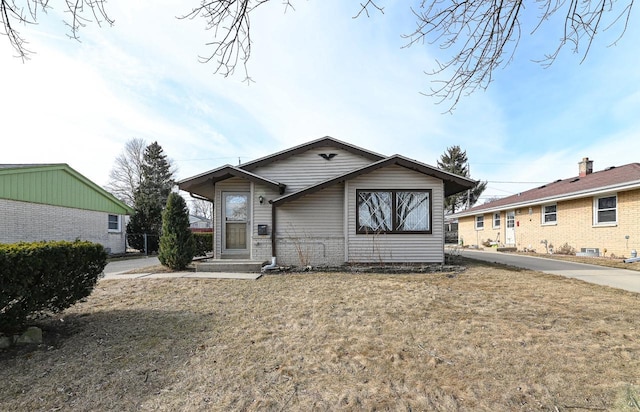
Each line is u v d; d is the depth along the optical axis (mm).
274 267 8180
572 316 4262
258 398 2398
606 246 11445
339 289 5984
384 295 5477
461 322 4027
